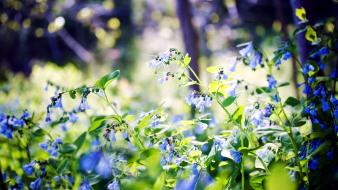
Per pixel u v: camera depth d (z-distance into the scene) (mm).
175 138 987
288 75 2719
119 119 1011
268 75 992
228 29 5395
